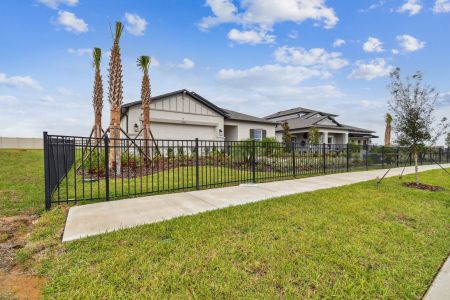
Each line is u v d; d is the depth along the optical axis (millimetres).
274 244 2715
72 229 3045
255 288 1966
